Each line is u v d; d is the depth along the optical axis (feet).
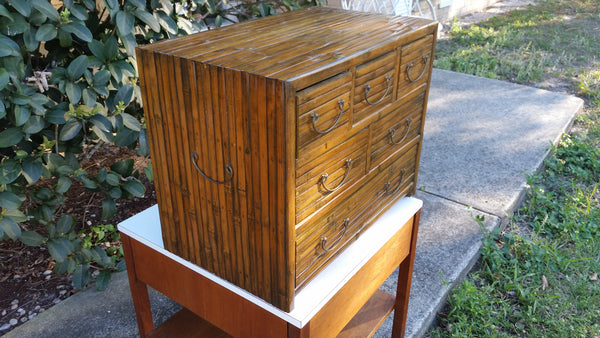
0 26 6.12
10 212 6.59
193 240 4.57
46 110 6.55
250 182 3.81
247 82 3.43
